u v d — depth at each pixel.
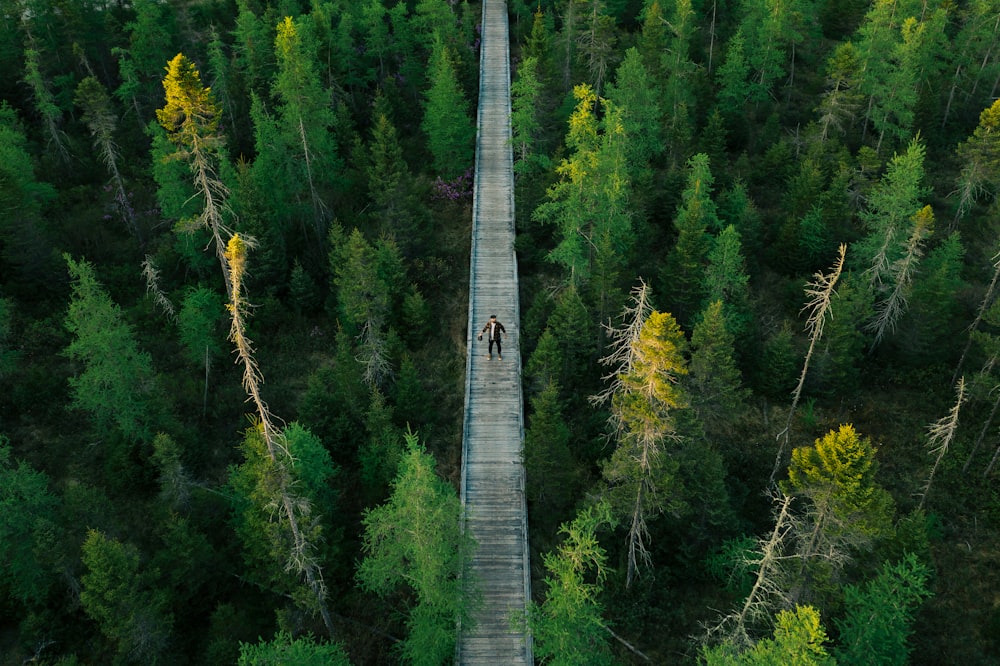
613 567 34.34
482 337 43.72
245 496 31.73
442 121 54.78
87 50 62.09
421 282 49.72
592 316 41.88
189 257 48.22
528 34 73.38
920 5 63.72
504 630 30.98
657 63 58.66
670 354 25.84
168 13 66.94
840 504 27.27
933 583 35.84
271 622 32.34
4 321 41.22
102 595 26.75
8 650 31.09
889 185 45.84
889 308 42.81
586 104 39.53
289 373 44.88
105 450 38.66
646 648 31.91
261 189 46.44
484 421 39.41
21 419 40.62
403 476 26.89
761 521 38.06
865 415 43.03
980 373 39.97
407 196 48.81
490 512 35.41
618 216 42.38
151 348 45.16
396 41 67.25
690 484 32.94
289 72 45.72
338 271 42.88
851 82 54.06
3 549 29.98
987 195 56.41
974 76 65.00
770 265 50.94
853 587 28.62
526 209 50.94
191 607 32.25
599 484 33.06
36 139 58.09
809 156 53.72
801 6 63.72
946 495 39.66
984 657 33.25
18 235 44.38
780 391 43.22
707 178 44.88
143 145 59.78
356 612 32.69
